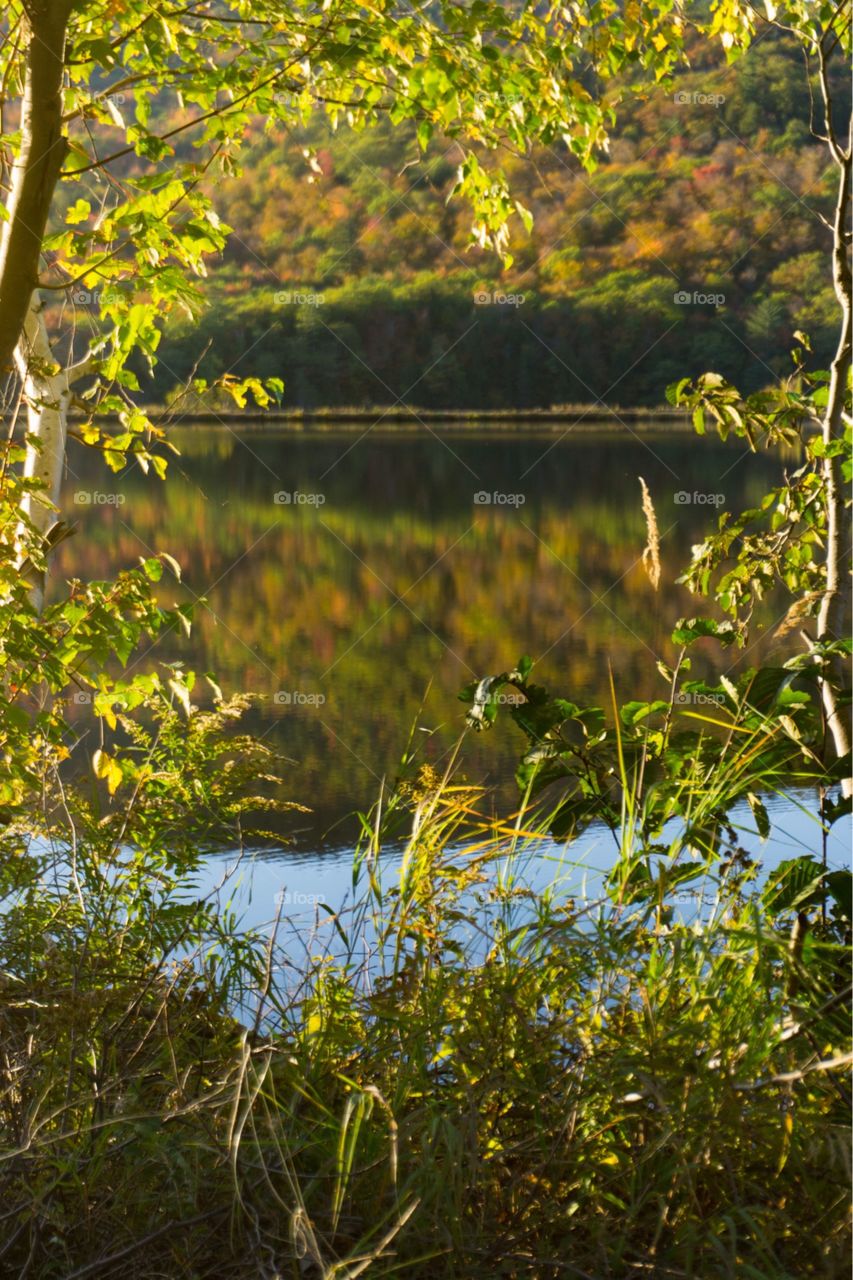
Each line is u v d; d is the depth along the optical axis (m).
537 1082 1.86
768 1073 1.77
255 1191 1.71
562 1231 1.68
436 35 3.82
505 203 4.61
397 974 2.07
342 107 4.53
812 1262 1.59
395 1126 1.59
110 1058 1.97
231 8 4.38
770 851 3.34
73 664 3.46
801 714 2.47
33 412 4.21
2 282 3.50
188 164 3.67
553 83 4.33
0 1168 1.70
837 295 3.20
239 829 2.84
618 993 1.92
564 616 11.04
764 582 3.66
